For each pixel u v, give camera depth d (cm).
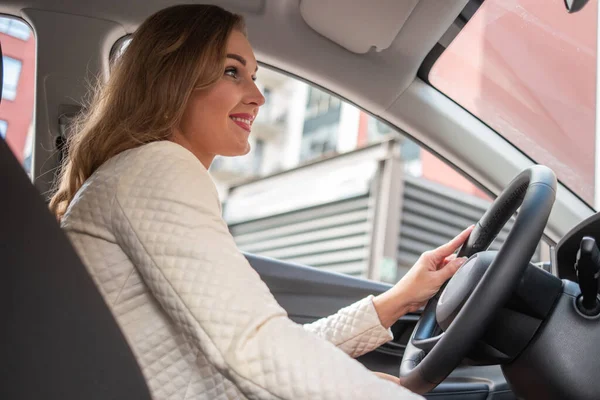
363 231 1201
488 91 218
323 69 204
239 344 86
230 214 1545
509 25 228
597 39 231
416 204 1202
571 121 232
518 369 121
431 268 147
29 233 62
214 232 95
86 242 100
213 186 103
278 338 86
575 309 118
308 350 86
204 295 89
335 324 149
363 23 188
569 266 138
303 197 1365
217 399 101
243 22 128
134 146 115
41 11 177
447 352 116
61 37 179
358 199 1230
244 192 1546
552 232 215
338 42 198
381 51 200
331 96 215
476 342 122
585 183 217
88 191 102
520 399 126
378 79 206
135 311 100
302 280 205
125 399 66
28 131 181
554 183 120
